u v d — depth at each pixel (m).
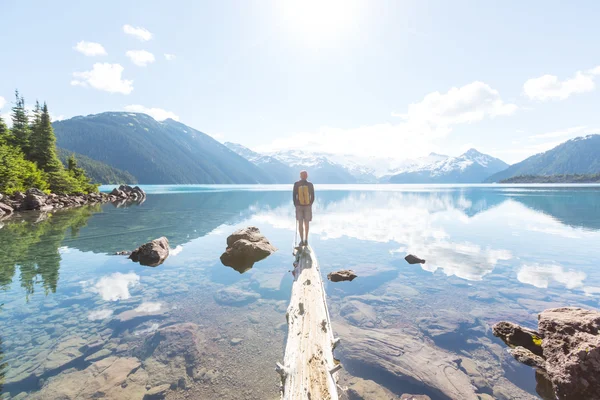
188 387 3.87
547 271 8.80
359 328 5.59
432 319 5.89
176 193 72.31
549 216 22.88
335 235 15.19
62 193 40.28
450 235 15.05
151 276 8.44
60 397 3.62
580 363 3.99
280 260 10.42
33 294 6.86
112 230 16.08
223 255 10.14
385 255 10.99
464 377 4.21
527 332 5.12
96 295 6.90
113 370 4.16
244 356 4.55
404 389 3.98
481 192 72.25
